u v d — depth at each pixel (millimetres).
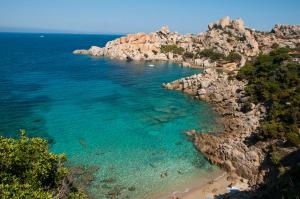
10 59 147125
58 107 64188
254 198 31203
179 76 111312
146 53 166625
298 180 29750
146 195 32875
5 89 78562
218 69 131125
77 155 41406
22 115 57375
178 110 65438
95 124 54531
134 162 40125
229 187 34719
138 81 99125
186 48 173875
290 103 51844
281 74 67125
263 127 43719
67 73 110562
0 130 48969
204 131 52344
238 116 59125
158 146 45594
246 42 159375
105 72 116438
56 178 20688
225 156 40594
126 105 68375
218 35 178125
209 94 74812
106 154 42219
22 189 16531
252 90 66500
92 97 74438
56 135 48406
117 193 32812
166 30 194875
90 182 34625
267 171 35438
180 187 34656
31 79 95125
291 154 36000
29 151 19562
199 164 40125
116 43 187250
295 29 177500
